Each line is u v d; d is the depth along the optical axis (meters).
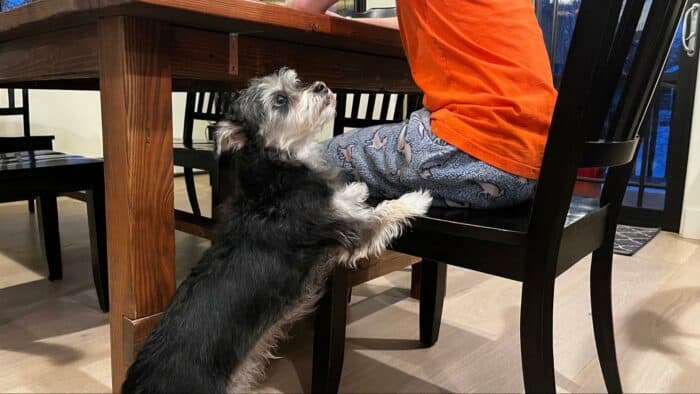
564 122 0.85
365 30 1.25
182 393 0.90
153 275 1.08
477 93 1.02
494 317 1.75
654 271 2.24
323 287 1.17
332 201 1.13
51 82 1.77
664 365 1.43
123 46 0.96
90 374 1.34
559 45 3.39
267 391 1.31
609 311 1.24
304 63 1.33
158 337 0.96
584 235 1.08
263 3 1.03
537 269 0.90
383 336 1.62
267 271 1.03
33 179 1.52
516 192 1.04
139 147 1.01
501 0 1.07
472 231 0.97
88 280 2.02
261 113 1.21
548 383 0.94
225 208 1.19
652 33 0.99
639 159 3.09
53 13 1.00
